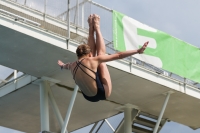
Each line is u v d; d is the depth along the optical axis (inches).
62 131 1428.4
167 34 1512.1
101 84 670.5
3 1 1328.7
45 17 1366.9
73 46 1320.1
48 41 1272.1
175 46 1525.6
